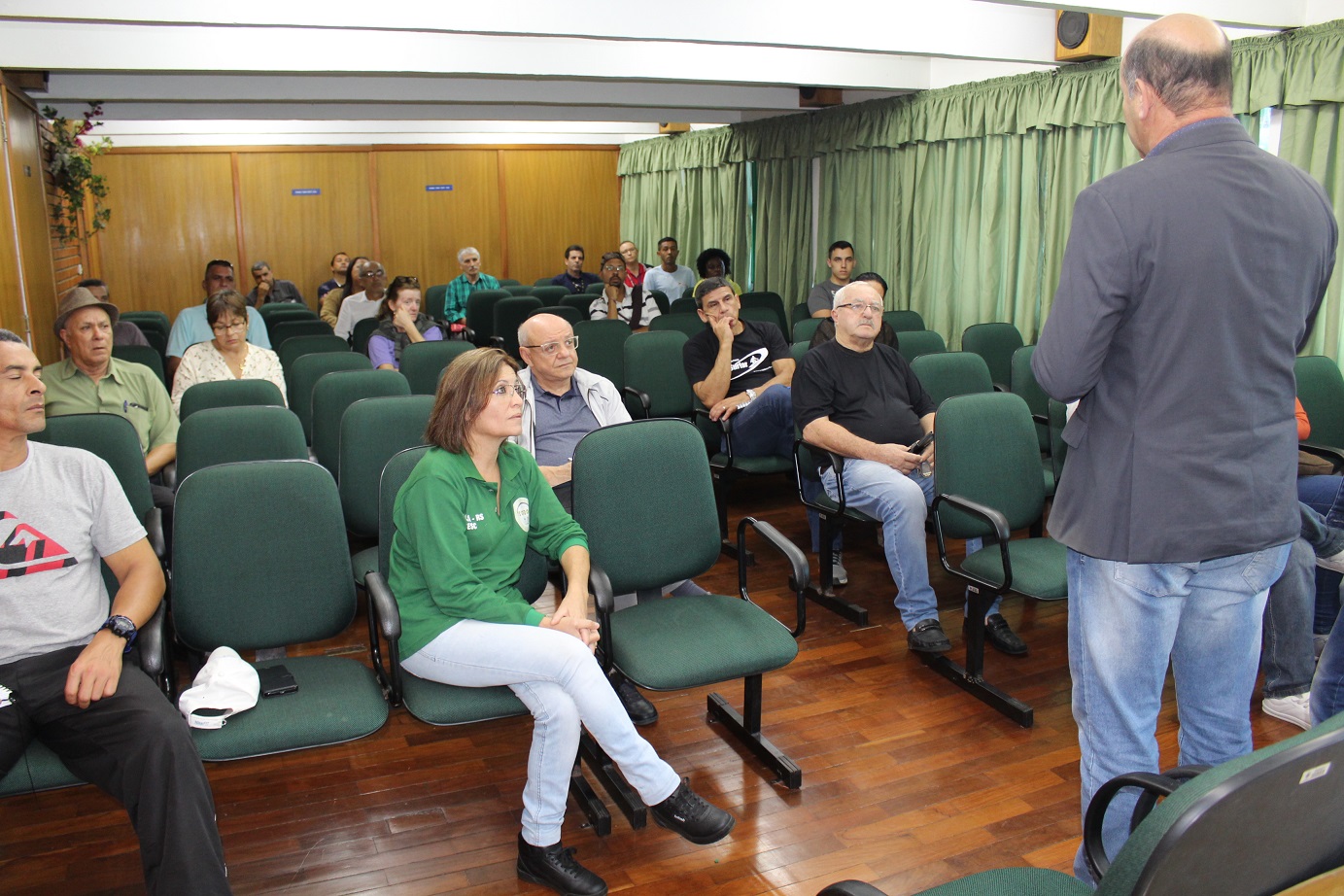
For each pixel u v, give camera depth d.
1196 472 1.43
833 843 2.12
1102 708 1.60
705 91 7.25
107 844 2.16
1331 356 4.32
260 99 6.67
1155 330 1.42
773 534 2.32
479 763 2.49
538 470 2.25
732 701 2.76
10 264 4.85
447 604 1.98
